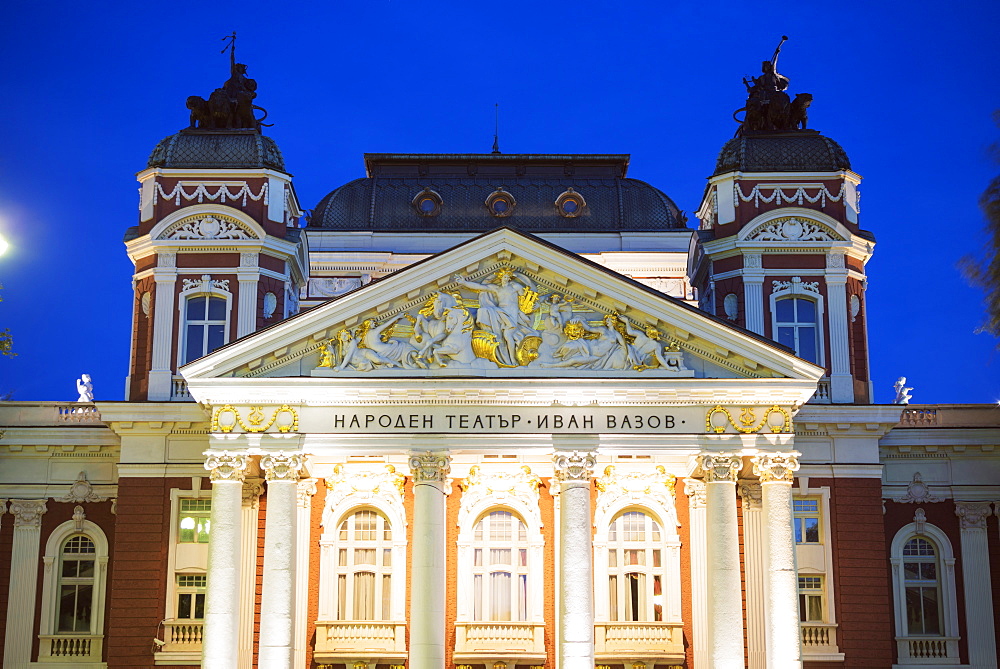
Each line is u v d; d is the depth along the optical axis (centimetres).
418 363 4400
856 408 4962
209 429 4747
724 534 4306
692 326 4419
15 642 5078
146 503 4897
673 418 4391
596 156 6494
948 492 5203
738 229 5225
